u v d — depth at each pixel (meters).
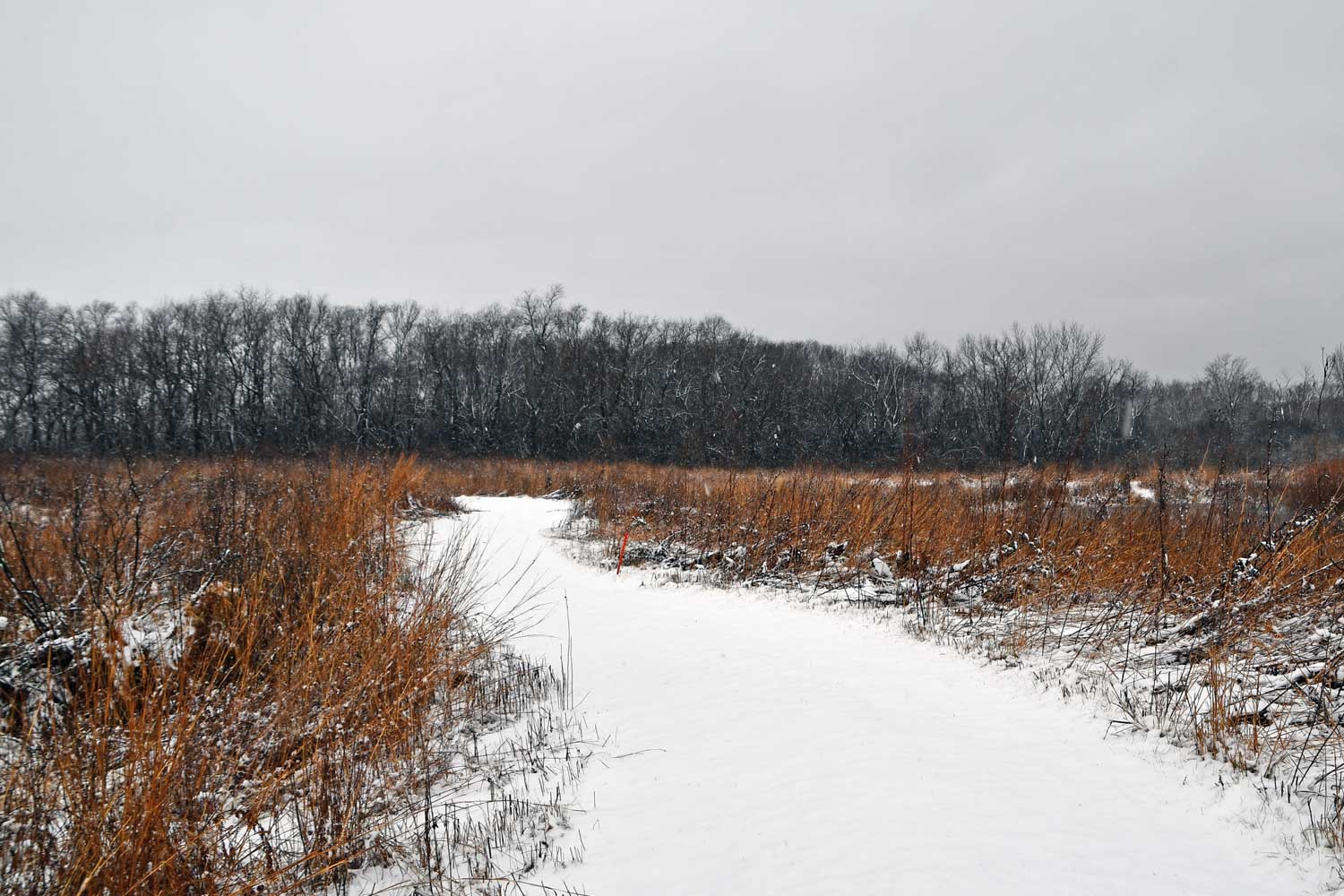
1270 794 4.38
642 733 6.00
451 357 68.44
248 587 6.38
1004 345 57.47
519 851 4.38
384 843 4.46
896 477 14.95
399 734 5.61
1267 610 6.81
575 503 24.17
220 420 58.19
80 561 5.70
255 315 62.69
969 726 5.73
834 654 7.70
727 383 64.25
